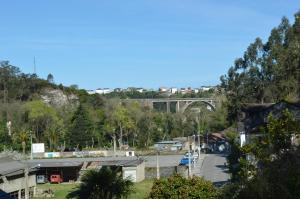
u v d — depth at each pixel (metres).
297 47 65.25
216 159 98.31
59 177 79.56
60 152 123.25
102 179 39.50
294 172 20.66
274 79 85.19
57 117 141.12
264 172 21.17
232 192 26.03
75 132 135.50
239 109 92.88
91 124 138.38
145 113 149.25
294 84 72.12
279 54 81.31
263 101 89.50
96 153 121.69
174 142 136.88
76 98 176.00
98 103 168.50
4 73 178.00
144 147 138.62
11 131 132.25
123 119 142.00
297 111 46.38
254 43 92.25
